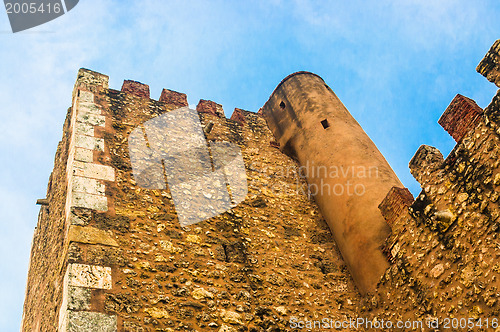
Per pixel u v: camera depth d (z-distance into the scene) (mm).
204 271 7355
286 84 11539
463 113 7125
